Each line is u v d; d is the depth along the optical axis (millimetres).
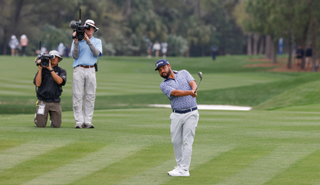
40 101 34188
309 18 150250
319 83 75438
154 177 22234
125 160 25281
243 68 186875
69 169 23469
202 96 87000
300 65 180125
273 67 184625
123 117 42562
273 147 28172
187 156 22672
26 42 192375
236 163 24734
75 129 33500
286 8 151125
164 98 84562
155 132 32844
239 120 40500
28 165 24047
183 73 23344
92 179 21812
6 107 69688
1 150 26812
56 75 33469
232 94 88250
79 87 33969
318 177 21984
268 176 22281
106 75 130750
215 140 30281
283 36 165875
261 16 170500
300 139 30469
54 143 28562
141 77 126875
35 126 35125
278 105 66562
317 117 42969
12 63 153375
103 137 30484
